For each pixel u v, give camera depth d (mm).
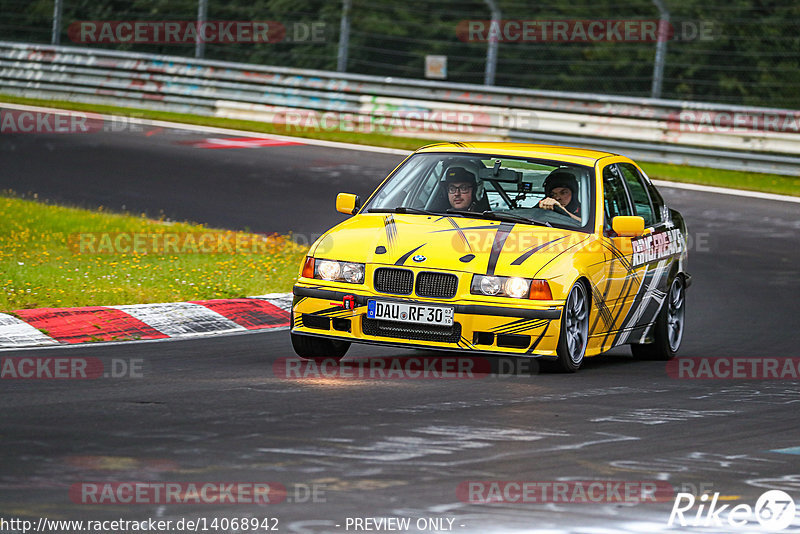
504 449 14953
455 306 20359
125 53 68062
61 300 26000
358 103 62656
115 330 24125
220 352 22391
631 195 24281
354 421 16297
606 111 57688
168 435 15062
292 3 79688
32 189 44938
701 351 25344
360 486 12953
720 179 53250
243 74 65625
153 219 40531
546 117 58312
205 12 67438
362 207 23453
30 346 22297
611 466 14336
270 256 34031
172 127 62219
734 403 19125
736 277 35406
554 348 20547
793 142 53688
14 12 84500
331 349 22203
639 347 24938
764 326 28469
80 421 15758
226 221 40812
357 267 20953
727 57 70188
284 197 45688
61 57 69750
